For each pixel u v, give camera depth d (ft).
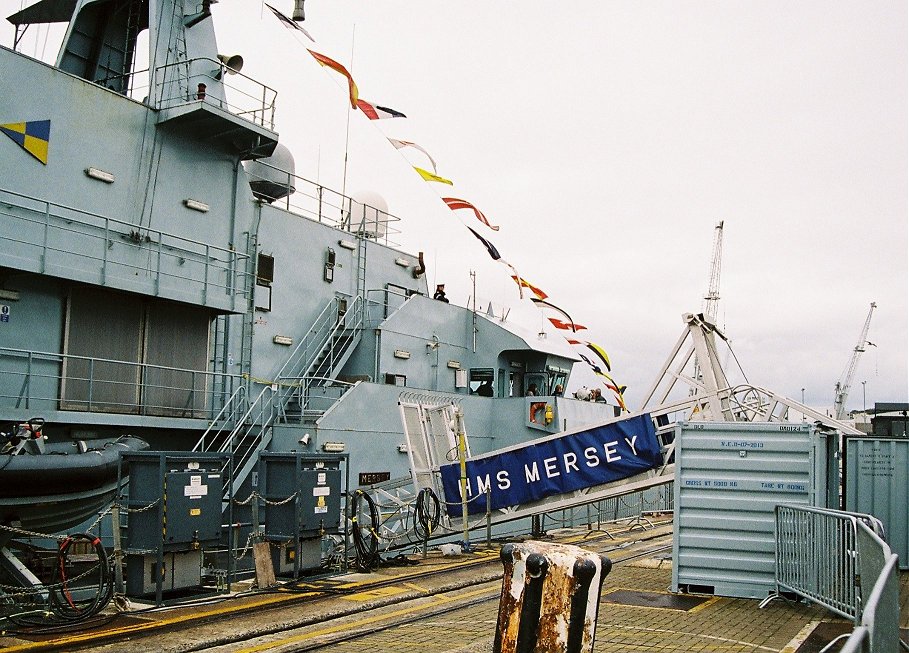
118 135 53.88
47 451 42.55
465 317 87.25
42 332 48.75
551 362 94.38
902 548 51.16
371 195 85.20
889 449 51.85
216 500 41.29
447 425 65.87
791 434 40.73
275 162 71.26
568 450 58.18
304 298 69.87
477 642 30.04
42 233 48.83
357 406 63.05
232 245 62.13
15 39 67.46
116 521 38.37
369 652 28.78
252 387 63.46
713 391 54.65
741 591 40.32
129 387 53.52
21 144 48.21
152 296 52.65
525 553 15.60
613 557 58.85
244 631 32.17
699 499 41.63
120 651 29.14
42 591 34.53
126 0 61.52
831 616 35.65
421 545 61.41
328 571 48.26
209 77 61.00
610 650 28.32
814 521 35.35
